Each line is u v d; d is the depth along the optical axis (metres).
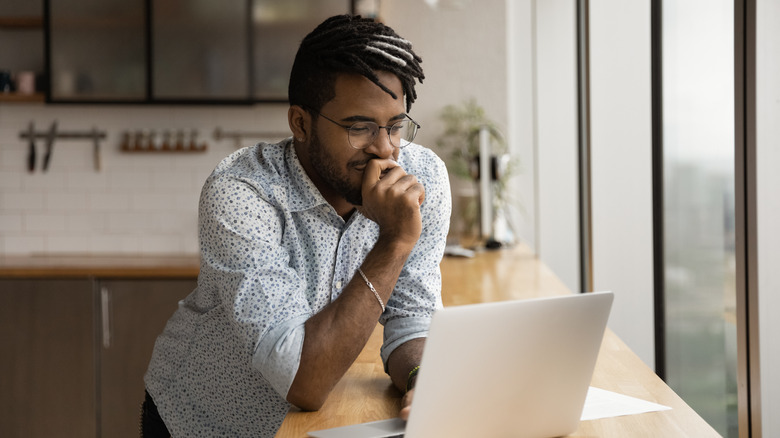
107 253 4.46
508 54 4.54
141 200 4.45
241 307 1.18
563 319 1.00
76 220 4.46
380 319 1.42
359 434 1.07
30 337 3.85
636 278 2.66
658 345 2.60
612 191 2.66
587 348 1.04
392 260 1.19
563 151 4.02
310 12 4.04
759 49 1.31
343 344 1.16
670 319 2.52
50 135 4.40
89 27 4.04
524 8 4.59
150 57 4.04
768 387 1.36
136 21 4.04
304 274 1.29
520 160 4.64
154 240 4.46
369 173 1.19
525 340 0.98
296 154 1.28
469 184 4.56
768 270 1.34
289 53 4.06
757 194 1.33
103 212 4.45
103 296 3.84
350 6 4.04
